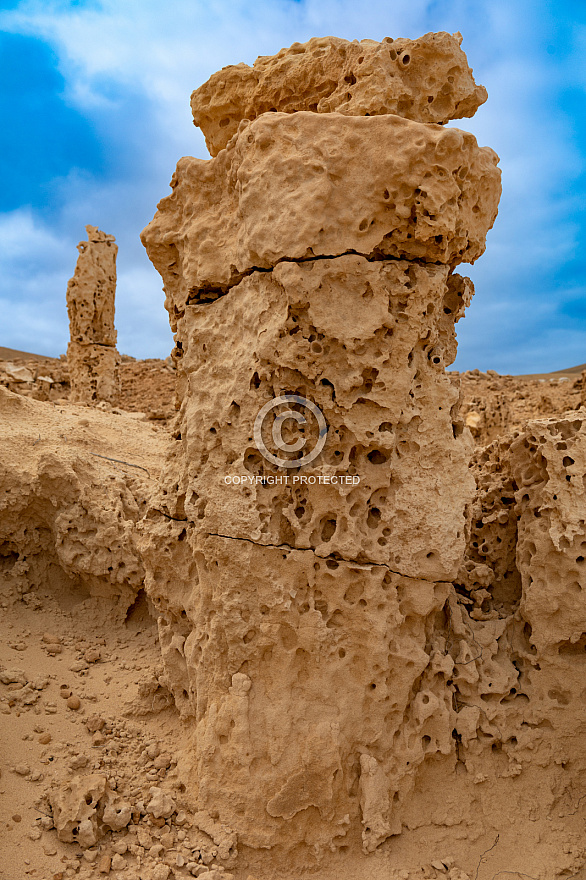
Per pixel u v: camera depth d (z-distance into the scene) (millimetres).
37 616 4586
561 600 3445
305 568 3070
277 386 3012
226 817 3021
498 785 3334
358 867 2979
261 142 2912
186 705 3529
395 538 3113
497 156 3223
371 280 2916
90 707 3766
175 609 3576
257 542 3053
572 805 3314
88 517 4684
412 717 3229
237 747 3004
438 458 3156
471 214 3098
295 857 2992
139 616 4777
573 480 3479
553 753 3373
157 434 7422
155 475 5605
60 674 4023
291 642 3102
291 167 2857
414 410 3090
